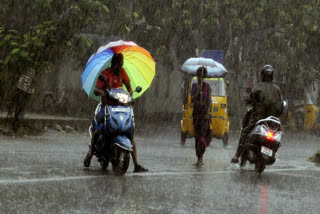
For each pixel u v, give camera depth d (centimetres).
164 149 3300
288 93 6688
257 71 6725
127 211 1355
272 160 2203
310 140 4944
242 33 6384
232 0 5862
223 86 3950
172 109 7475
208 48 6444
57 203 1420
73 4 3984
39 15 4062
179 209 1408
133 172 2098
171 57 6209
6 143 3055
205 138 2455
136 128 5341
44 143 3188
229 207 1464
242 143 2395
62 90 6016
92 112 5966
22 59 3762
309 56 6675
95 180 1836
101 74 2048
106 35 4941
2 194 1509
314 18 6338
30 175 1888
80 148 2997
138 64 2219
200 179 1980
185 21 5744
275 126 2219
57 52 3925
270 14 6116
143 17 6188
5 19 4103
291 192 1766
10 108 3831
